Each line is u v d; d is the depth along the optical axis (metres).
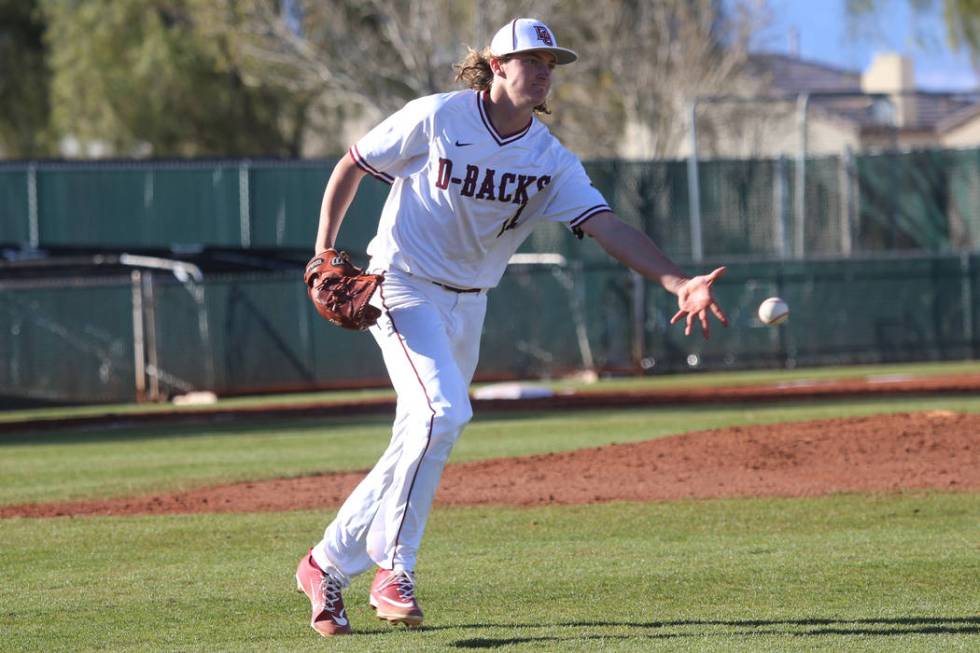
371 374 63.16
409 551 14.17
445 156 14.12
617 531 20.92
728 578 17.16
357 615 15.54
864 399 47.88
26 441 40.19
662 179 81.69
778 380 60.75
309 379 62.31
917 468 26.53
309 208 81.62
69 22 111.75
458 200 14.27
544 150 14.56
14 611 15.84
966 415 32.91
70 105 111.12
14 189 80.31
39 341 59.28
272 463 31.73
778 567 17.81
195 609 15.82
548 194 14.91
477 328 15.21
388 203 14.82
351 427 42.22
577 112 111.88
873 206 84.06
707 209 82.56
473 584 17.08
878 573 17.30
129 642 14.24
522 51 13.74
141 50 108.94
